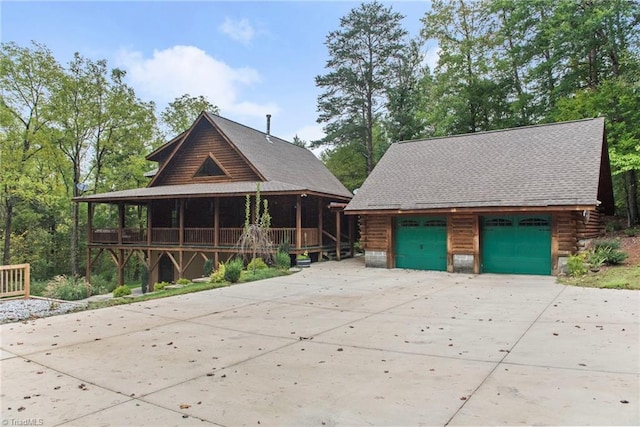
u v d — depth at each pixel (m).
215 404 3.98
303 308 8.85
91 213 22.69
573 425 3.39
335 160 34.81
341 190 24.70
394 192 16.03
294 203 20.75
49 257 31.27
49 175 27.41
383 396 4.09
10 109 24.16
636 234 18.41
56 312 8.91
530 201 12.66
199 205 22.22
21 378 4.78
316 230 19.62
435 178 15.98
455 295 10.05
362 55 31.53
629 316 7.23
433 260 15.35
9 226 26.03
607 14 19.12
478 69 27.78
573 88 22.38
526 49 24.88
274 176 20.14
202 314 8.37
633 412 3.59
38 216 29.00
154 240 20.97
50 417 3.75
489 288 10.98
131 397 4.19
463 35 29.02
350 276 14.12
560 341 5.88
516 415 3.60
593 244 14.17
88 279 22.48
